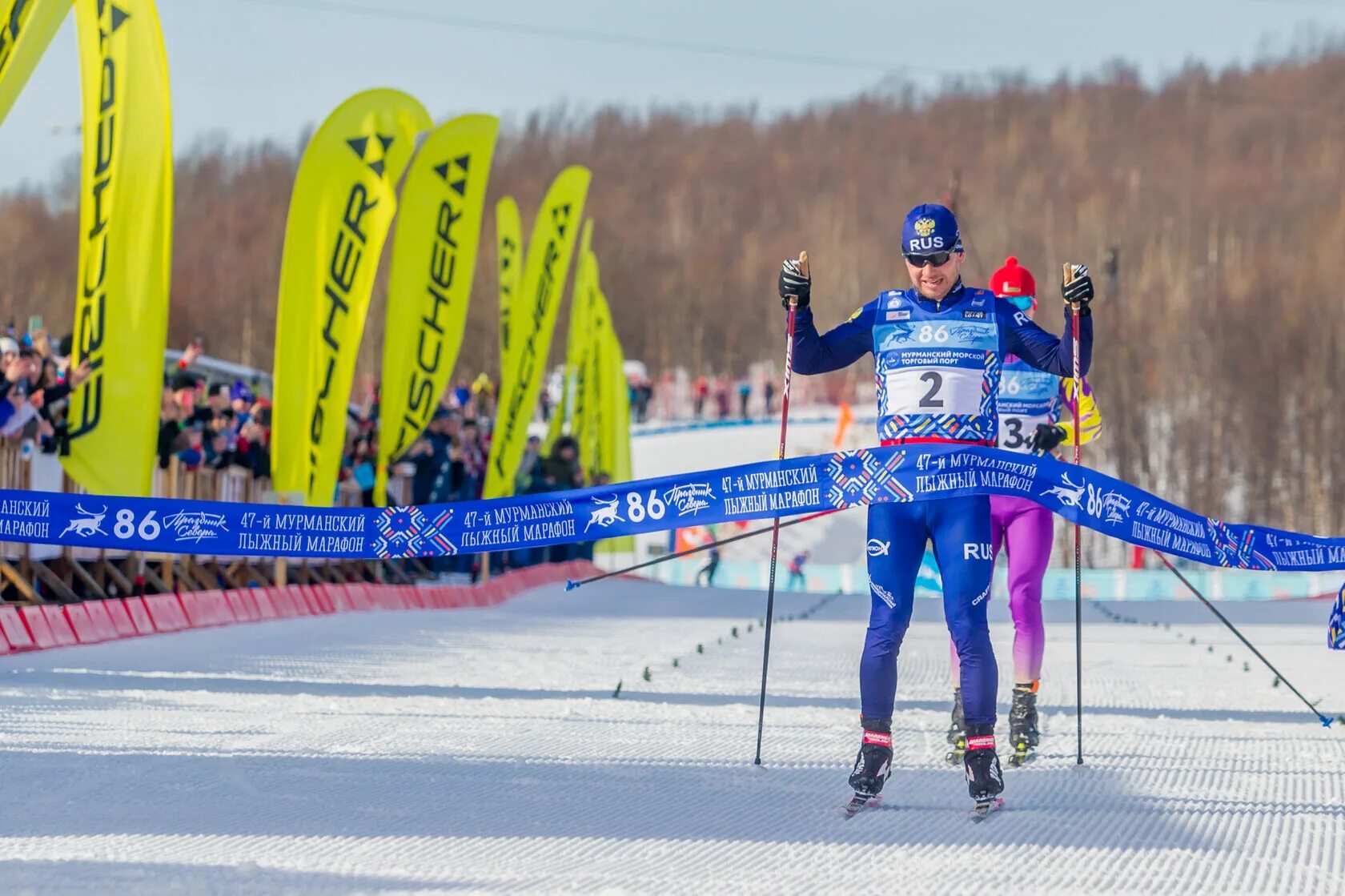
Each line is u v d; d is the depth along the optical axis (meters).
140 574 27.98
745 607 45.72
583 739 14.02
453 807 10.27
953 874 8.52
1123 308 144.50
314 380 30.61
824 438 130.75
